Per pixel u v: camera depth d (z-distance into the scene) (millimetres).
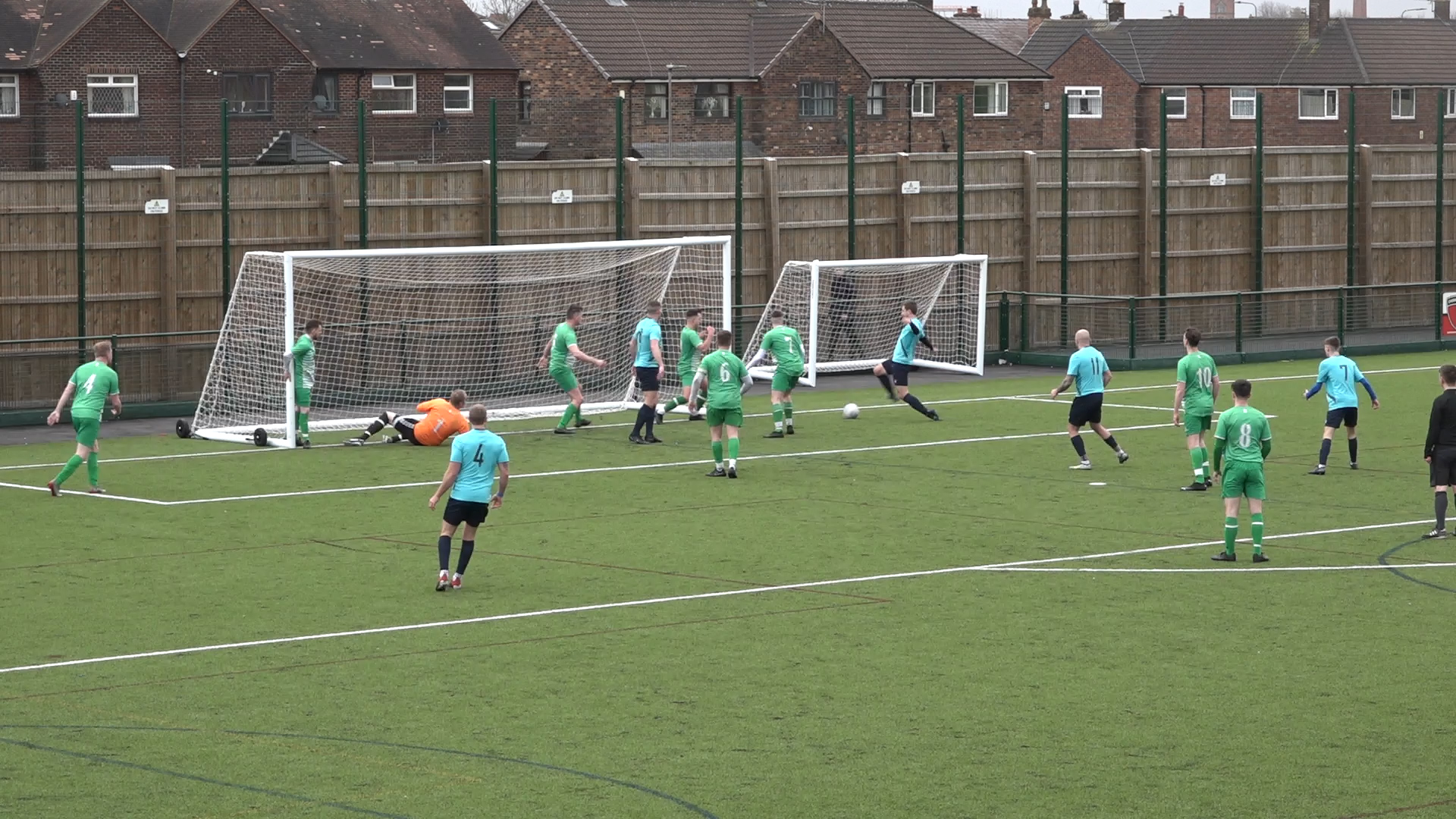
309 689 19375
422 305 49094
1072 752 16953
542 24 84375
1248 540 28266
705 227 54781
